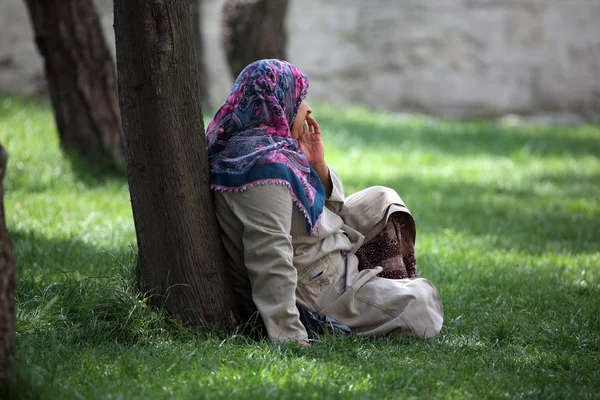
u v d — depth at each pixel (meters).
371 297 7.87
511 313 9.10
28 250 10.66
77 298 7.89
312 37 40.56
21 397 5.65
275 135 7.73
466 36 41.34
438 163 23.77
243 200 7.43
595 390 6.64
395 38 40.84
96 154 16.83
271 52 22.19
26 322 7.35
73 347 7.09
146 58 7.09
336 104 39.62
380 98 40.94
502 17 41.53
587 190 19.53
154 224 7.45
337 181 8.42
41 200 14.30
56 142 19.03
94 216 13.34
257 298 7.45
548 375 6.95
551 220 15.49
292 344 7.22
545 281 10.49
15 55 35.72
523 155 25.20
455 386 6.52
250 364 6.71
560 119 41.31
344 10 40.69
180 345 7.17
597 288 10.23
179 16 7.16
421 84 41.09
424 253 12.09
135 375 6.44
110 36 35.28
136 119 7.26
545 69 42.53
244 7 21.91
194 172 7.43
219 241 7.72
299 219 7.68
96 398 5.86
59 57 16.38
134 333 7.35
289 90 7.91
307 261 7.79
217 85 38.66
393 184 19.64
